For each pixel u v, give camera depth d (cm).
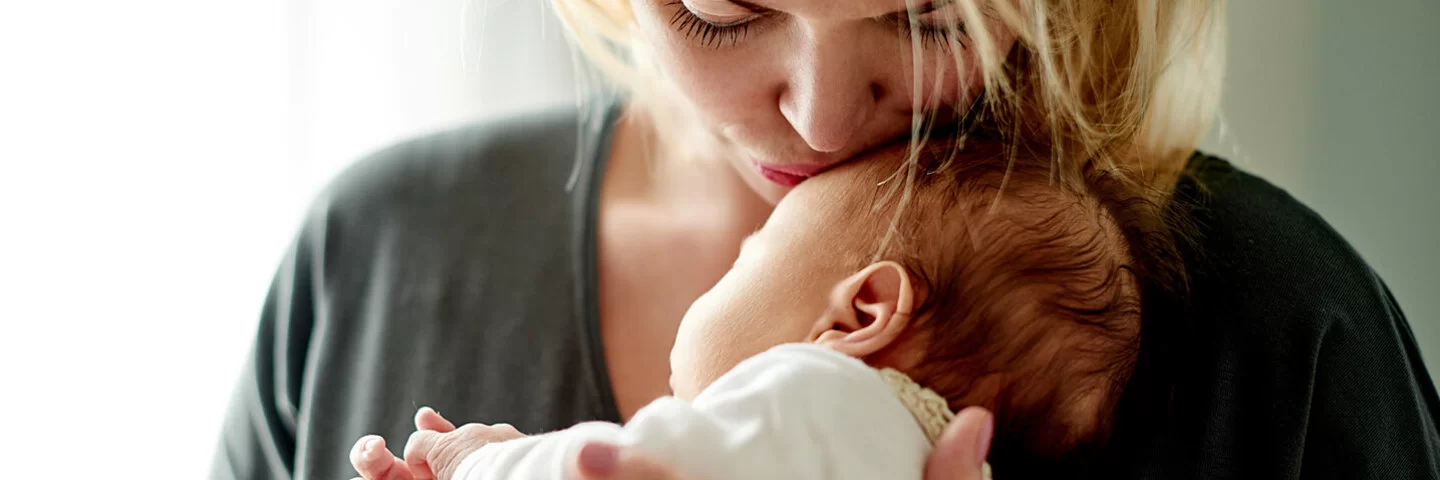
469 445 75
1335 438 82
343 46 149
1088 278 76
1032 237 76
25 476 150
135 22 145
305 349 115
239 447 116
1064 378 76
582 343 103
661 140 110
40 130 145
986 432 68
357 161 119
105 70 145
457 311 107
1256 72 150
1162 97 91
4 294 147
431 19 149
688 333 80
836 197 79
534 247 107
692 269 104
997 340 75
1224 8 92
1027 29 72
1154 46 82
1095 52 82
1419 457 83
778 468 65
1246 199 91
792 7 66
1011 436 76
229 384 154
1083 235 77
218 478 116
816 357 71
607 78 115
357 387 108
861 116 75
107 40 145
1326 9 146
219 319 152
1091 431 78
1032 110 81
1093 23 79
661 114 108
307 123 150
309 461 108
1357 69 147
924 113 77
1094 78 83
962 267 75
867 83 73
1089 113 83
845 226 78
